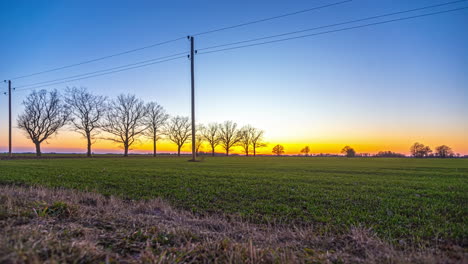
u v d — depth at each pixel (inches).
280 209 345.7
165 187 507.8
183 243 197.0
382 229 257.8
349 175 773.3
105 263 149.6
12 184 529.7
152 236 201.6
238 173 793.6
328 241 215.3
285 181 607.5
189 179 627.2
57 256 146.3
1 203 277.3
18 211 235.0
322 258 173.3
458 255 188.2
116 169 898.7
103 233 205.5
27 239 168.1
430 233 242.5
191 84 1425.9
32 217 229.9
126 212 293.3
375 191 474.6
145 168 959.6
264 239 218.1
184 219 279.1
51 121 2222.0
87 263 149.4
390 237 229.6
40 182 553.6
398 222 278.2
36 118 2167.8
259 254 174.1
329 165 1330.0
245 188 501.4
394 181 621.0
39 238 174.1
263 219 305.1
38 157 2016.5
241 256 167.0
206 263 162.9
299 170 958.4
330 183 581.3
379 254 185.3
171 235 208.2
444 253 194.5
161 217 284.2
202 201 391.9
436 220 286.5
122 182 566.9
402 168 1108.5
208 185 535.2
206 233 225.8
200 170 893.8
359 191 474.0
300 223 288.2
